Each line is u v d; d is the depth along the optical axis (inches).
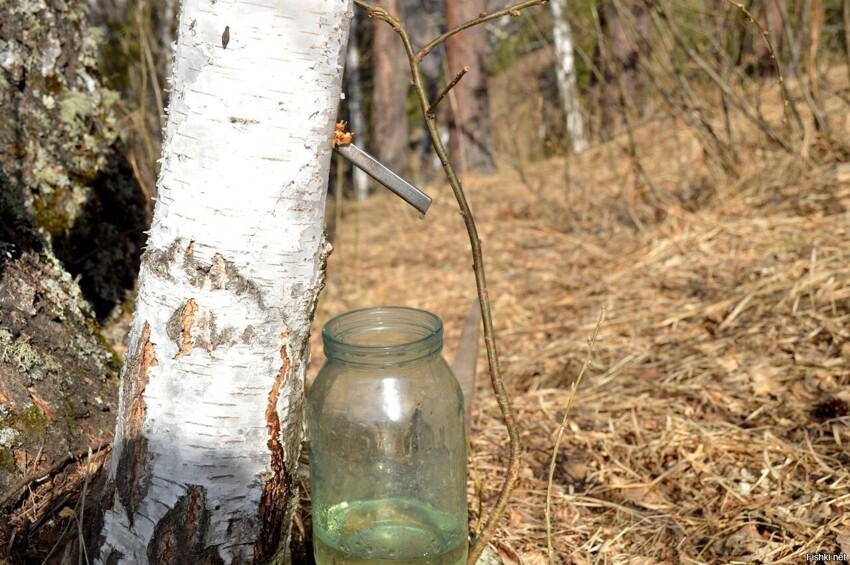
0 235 80.6
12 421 71.9
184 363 58.0
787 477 93.1
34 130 94.0
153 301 58.5
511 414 63.6
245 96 54.6
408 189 60.8
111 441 78.4
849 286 130.7
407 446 66.3
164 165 58.1
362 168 60.9
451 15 313.4
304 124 56.1
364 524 68.0
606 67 251.6
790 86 255.3
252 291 57.6
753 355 121.3
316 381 67.4
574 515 92.5
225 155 55.3
